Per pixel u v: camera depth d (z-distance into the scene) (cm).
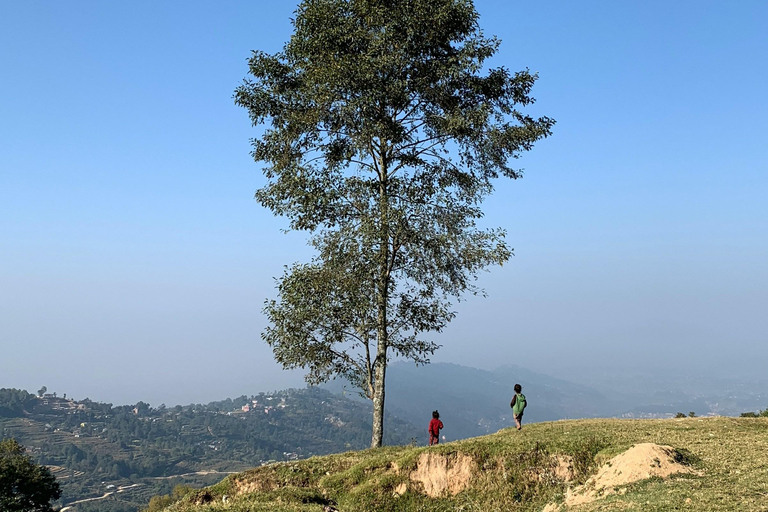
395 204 2698
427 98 2800
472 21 2798
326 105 2680
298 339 2747
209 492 2380
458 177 2917
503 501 1838
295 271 2698
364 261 2686
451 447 2095
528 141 2802
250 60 2850
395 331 2886
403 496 2014
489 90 2898
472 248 2712
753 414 3200
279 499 1994
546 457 1912
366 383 2875
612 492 1564
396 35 2648
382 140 2834
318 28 2722
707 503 1309
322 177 2791
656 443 1861
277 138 2850
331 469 2394
